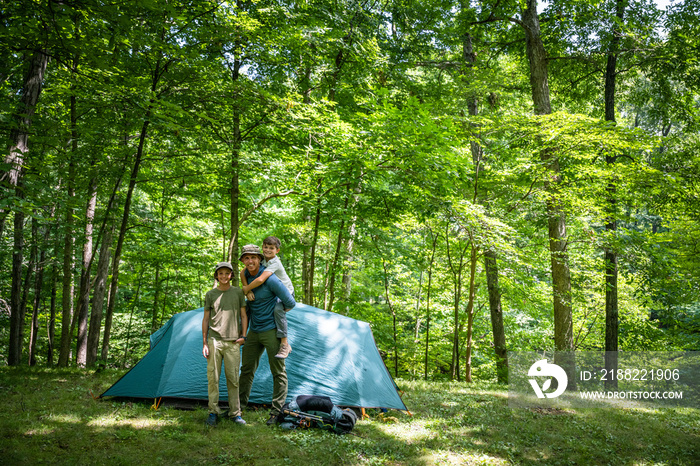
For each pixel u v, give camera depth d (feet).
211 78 26.63
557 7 42.57
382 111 31.27
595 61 43.68
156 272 58.34
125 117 24.72
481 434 17.79
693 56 38.58
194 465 12.67
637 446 17.61
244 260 17.39
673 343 51.24
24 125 20.71
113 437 14.17
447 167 30.89
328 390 19.26
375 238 40.78
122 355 64.75
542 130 35.14
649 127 64.39
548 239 39.86
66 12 15.46
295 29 31.09
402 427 17.95
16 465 11.49
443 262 50.83
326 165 31.94
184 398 18.37
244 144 33.60
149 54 22.85
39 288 47.03
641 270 40.27
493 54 52.01
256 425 16.37
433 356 54.75
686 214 39.73
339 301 48.08
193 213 46.91
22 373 24.02
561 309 38.42
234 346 16.40
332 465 13.43
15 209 16.76
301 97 30.78
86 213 35.47
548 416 21.85
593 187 37.17
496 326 47.26
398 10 45.70
